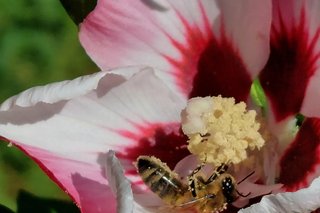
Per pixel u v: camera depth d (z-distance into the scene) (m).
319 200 0.15
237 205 0.17
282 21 0.17
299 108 0.17
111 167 0.15
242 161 0.17
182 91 0.18
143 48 0.17
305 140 0.17
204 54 0.18
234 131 0.17
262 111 0.18
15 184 0.29
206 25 0.17
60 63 0.31
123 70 0.16
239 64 0.17
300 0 0.17
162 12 0.17
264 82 0.18
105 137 0.17
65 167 0.16
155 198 0.17
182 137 0.17
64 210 0.18
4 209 0.18
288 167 0.17
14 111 0.16
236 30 0.17
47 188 0.29
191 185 0.17
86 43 0.17
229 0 0.17
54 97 0.16
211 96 0.18
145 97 0.17
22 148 0.16
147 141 0.17
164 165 0.16
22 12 0.32
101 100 0.17
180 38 0.17
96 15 0.17
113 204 0.16
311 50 0.17
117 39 0.17
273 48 0.17
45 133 0.17
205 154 0.17
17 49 0.31
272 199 0.15
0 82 0.31
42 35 0.31
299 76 0.17
